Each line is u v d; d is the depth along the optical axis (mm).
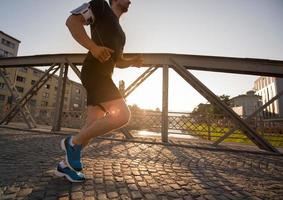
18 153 3322
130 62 2324
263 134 7613
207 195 1862
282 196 1936
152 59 6262
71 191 1721
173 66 6207
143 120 7621
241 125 5473
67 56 7191
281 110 44719
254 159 4066
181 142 6312
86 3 1676
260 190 2100
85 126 2014
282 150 5895
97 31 1780
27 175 2127
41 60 7777
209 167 3094
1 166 2467
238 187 2166
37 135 6023
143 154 3850
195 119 7359
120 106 1759
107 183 1996
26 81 44406
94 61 1774
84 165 2684
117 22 1892
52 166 2553
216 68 5922
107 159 3191
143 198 1688
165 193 1842
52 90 51719
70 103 55969
